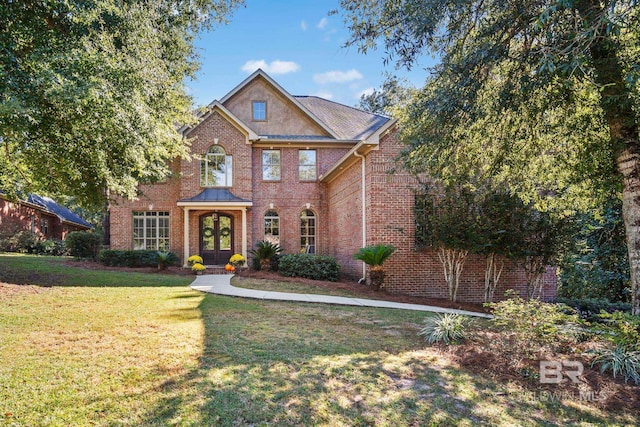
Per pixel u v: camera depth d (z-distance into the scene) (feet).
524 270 42.34
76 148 26.66
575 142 25.25
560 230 36.78
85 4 22.86
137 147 27.37
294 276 48.83
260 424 12.12
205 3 33.78
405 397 14.23
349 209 50.83
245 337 20.84
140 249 58.13
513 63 19.90
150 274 48.19
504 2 18.39
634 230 19.83
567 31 16.46
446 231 36.11
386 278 41.22
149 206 59.06
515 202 35.37
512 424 12.63
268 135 64.64
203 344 19.38
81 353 17.81
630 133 20.04
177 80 33.88
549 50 16.14
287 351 18.74
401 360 18.04
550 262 38.47
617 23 14.58
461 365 17.56
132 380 15.01
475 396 14.49
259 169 61.98
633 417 13.28
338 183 56.54
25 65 22.16
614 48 17.58
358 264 46.91
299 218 62.13
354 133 65.98
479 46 19.48
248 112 64.80
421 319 27.04
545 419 13.02
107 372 15.72
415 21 19.34
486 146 25.08
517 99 20.45
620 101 18.80
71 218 94.89
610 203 37.40
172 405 13.10
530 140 25.49
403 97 26.14
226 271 53.31
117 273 46.39
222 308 28.17
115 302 28.84
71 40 23.97
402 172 41.96
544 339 18.93
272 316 26.35
